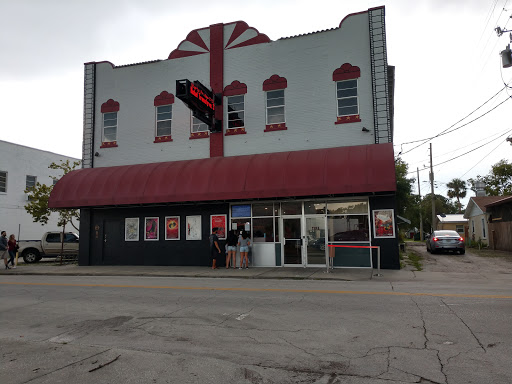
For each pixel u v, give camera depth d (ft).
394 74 58.70
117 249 61.31
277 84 57.62
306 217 53.31
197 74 62.03
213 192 52.06
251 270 50.31
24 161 99.45
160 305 27.78
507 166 142.72
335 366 15.49
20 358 17.10
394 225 49.57
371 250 50.16
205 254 56.90
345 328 20.84
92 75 67.26
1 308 28.04
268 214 54.85
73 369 15.69
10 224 95.04
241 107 59.41
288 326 21.47
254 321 22.70
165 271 51.08
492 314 23.32
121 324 22.58
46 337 20.30
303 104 56.29
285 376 14.62
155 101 63.67
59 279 46.68
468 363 15.48
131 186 56.54
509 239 81.92
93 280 44.70
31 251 73.67
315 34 56.80
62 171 110.01
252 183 50.70
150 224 60.08
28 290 36.68
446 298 28.66
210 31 62.03
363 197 51.16
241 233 53.16
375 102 52.85
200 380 14.40
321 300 28.66
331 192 47.06
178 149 61.62
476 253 79.66
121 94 65.62
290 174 49.47
